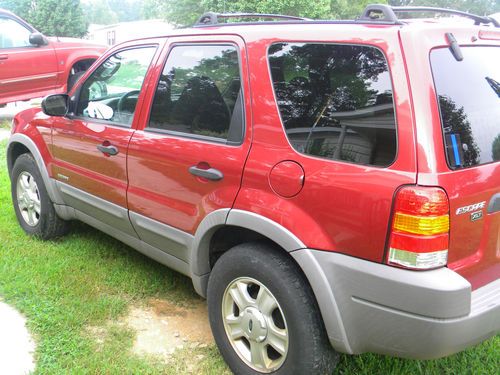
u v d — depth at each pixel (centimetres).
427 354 208
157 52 321
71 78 1000
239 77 264
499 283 233
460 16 273
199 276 289
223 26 286
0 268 369
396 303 205
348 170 216
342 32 230
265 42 256
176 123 297
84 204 374
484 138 226
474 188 214
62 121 383
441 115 206
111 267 385
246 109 257
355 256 214
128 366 273
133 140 318
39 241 425
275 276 238
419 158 200
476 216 217
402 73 207
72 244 423
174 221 296
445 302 197
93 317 319
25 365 271
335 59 229
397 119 206
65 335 297
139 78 329
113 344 294
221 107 272
